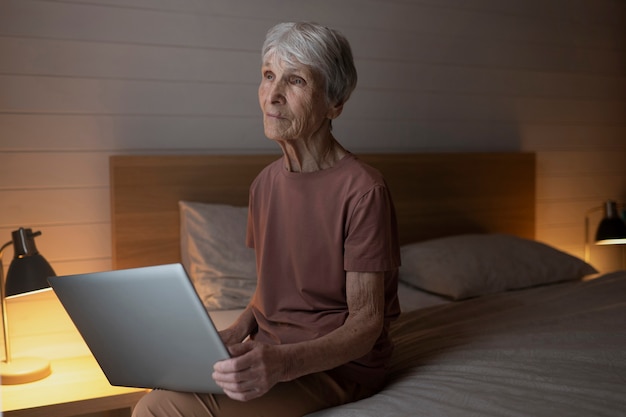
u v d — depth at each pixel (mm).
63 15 2512
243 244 2549
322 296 1554
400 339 1909
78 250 2588
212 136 2812
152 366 1365
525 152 3594
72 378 2148
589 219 3908
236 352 1302
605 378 1475
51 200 2535
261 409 1404
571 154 3812
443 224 3295
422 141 3316
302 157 1581
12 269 2064
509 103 3566
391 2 3172
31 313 2527
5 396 1974
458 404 1345
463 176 3338
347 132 3121
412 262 2773
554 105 3723
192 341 1256
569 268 2938
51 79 2510
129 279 1244
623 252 3977
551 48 3684
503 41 3514
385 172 3119
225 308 2416
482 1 3432
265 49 1558
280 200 1604
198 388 1345
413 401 1369
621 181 3990
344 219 1490
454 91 3385
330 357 1360
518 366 1566
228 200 2771
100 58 2582
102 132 2605
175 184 2664
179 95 2734
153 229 2637
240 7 2822
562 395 1369
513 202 3506
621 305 2152
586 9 3791
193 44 2744
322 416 1377
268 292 1620
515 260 2855
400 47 3213
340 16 3049
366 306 1455
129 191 2584
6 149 2459
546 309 2184
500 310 2238
